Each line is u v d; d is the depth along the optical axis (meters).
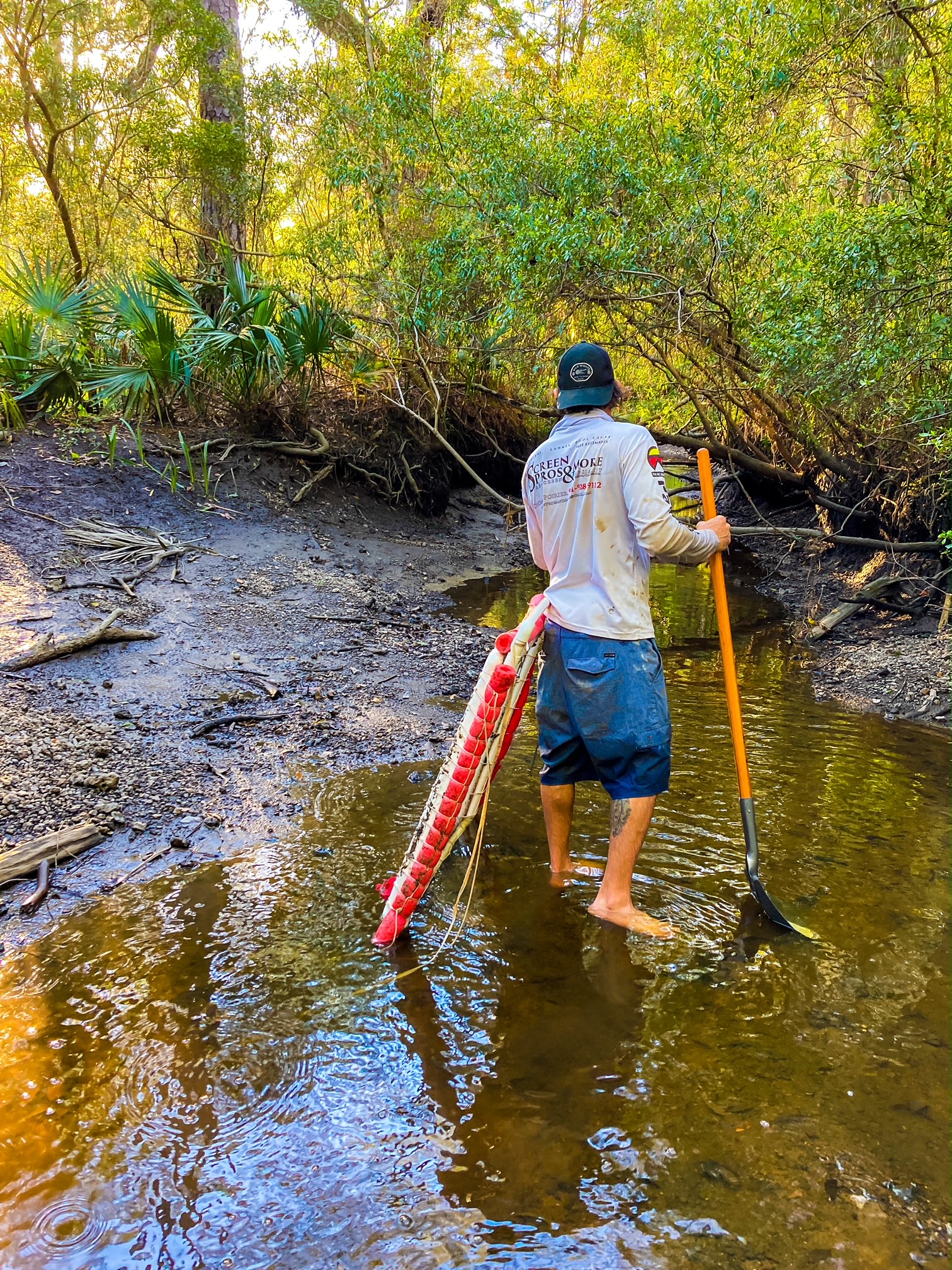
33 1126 1.78
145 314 6.96
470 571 7.86
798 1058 2.02
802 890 2.78
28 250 9.73
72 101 8.77
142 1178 1.66
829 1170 1.70
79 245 10.02
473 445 10.24
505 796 3.52
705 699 4.91
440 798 2.44
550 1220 1.58
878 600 6.35
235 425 8.05
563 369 2.61
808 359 5.14
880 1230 1.56
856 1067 1.99
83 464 6.64
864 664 5.45
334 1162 1.71
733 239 5.66
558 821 2.79
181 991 2.23
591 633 2.50
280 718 4.12
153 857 2.93
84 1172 1.67
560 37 8.41
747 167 5.89
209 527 6.55
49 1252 1.50
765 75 5.31
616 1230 1.56
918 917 2.63
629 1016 2.16
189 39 9.01
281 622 5.34
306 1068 1.97
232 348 7.23
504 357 7.67
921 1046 2.06
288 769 3.66
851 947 2.47
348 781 3.58
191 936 2.48
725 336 6.35
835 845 3.10
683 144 5.58
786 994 2.25
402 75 7.50
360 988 2.26
